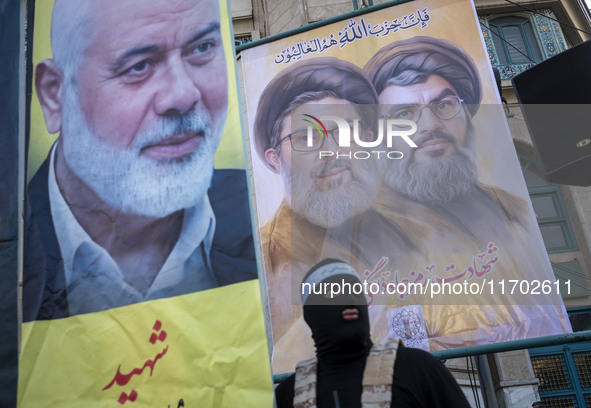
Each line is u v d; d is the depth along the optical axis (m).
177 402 2.98
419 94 5.36
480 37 5.46
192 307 3.20
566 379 10.25
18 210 3.83
